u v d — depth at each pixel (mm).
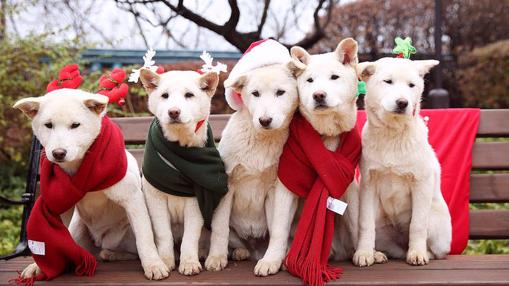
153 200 3186
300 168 3176
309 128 3207
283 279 2930
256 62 3252
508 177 3863
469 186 3867
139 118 4102
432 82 9383
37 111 2920
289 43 6855
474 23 9945
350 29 9016
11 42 6875
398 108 2961
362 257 3143
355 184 3332
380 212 3420
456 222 3787
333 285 2816
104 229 3383
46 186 2982
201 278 2963
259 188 3332
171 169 3096
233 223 3467
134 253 3486
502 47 9461
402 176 3209
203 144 3197
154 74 3111
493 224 3801
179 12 5320
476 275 2902
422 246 3211
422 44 9312
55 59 6996
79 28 8133
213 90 3166
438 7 6672
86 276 3029
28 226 2977
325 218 3086
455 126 3953
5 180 6754
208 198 3146
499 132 3930
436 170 3348
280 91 3143
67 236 3002
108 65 8219
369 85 3178
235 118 3373
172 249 3189
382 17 9109
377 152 3207
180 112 2926
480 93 9523
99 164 2977
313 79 3096
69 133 2834
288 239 3428
